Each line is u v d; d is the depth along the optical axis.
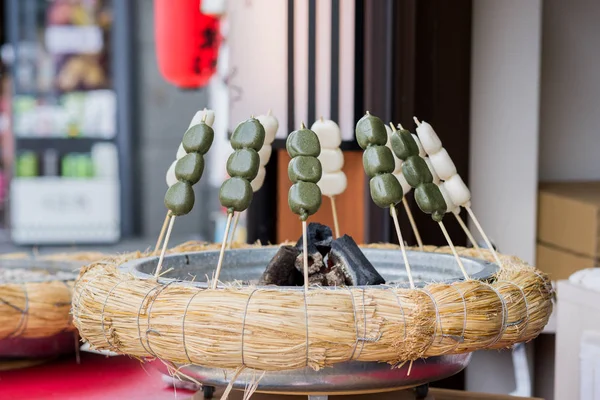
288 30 2.64
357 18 2.62
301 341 1.29
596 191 3.32
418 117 2.88
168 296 1.36
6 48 8.25
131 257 1.80
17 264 2.42
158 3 3.80
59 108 8.41
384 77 2.82
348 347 1.30
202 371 1.42
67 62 8.39
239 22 2.75
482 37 3.06
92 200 8.53
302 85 2.64
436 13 2.88
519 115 3.13
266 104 2.70
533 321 1.46
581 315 2.16
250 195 1.43
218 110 8.41
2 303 1.94
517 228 3.19
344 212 3.06
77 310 1.49
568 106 3.67
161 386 1.99
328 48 2.62
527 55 3.12
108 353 2.25
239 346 1.30
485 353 3.10
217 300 1.32
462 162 2.99
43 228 8.45
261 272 1.91
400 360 1.34
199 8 3.74
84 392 1.93
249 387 1.38
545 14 3.62
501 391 3.11
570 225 3.14
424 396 1.65
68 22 8.34
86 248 8.48
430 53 2.88
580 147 3.69
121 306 1.39
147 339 1.36
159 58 3.85
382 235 2.90
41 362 2.16
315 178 1.43
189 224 8.62
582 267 3.07
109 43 8.46
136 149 8.66
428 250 1.97
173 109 8.68
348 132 2.63
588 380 2.04
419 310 1.32
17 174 8.41
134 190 8.68
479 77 3.07
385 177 1.46
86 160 8.53
